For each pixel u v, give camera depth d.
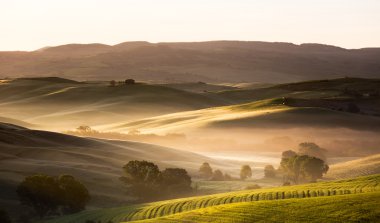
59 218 90.06
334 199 59.66
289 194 80.38
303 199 62.00
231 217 57.94
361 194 61.62
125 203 104.88
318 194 77.50
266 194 82.75
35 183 96.12
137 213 82.56
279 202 61.62
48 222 87.75
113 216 83.75
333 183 86.00
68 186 97.25
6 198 103.88
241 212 59.34
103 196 109.38
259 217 56.22
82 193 98.00
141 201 106.31
